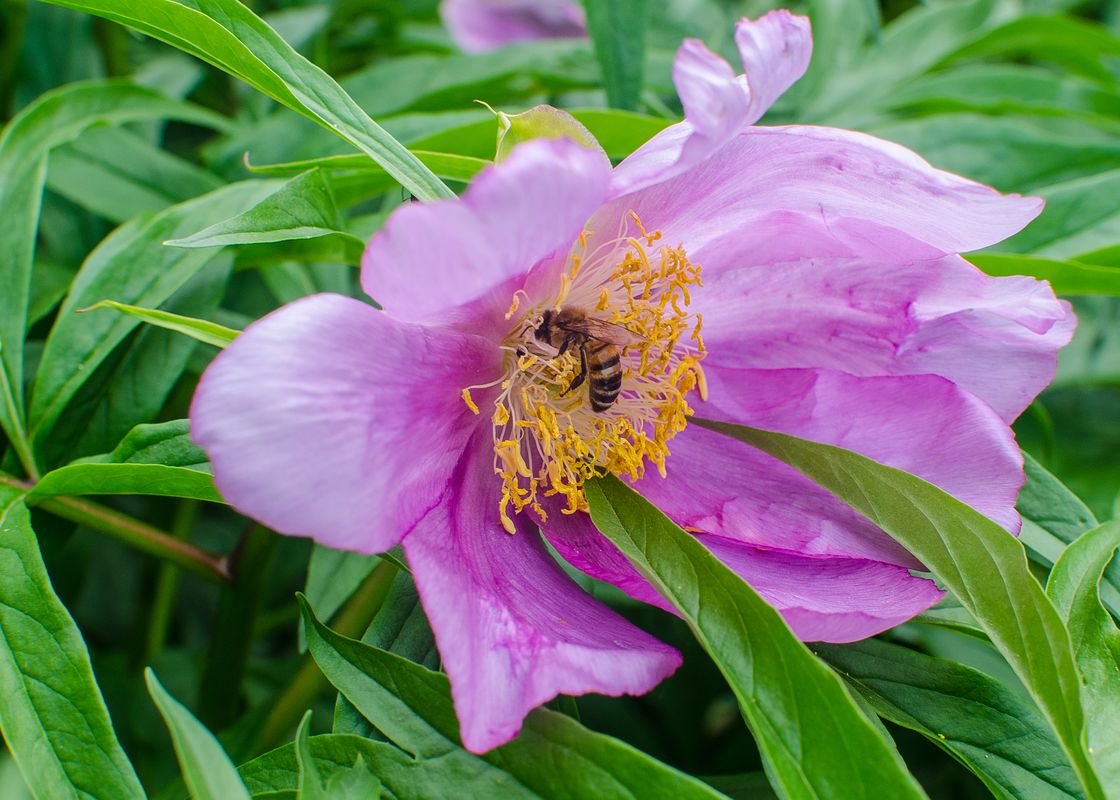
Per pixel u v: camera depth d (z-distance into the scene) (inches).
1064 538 10.8
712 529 10.7
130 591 15.0
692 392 11.0
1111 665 9.9
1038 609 9.6
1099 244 12.3
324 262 12.3
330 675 9.6
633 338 10.9
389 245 9.2
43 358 11.0
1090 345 14.0
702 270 10.9
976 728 10.1
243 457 9.0
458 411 10.3
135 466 10.0
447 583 9.5
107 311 11.1
